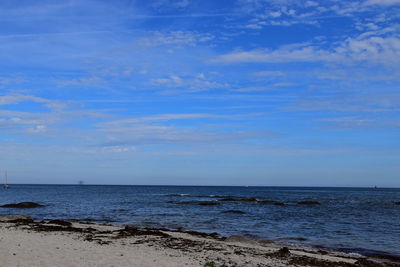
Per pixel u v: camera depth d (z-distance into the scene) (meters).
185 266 13.08
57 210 48.38
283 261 15.20
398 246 24.16
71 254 14.41
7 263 12.38
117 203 63.47
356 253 21.28
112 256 14.39
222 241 22.31
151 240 19.58
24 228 23.56
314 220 38.88
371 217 43.09
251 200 73.81
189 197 91.50
